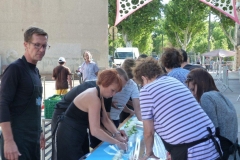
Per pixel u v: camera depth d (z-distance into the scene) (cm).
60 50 2306
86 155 343
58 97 559
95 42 2314
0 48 2295
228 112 302
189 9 4278
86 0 2295
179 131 274
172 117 277
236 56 3619
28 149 332
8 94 313
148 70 302
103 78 334
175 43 4778
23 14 2291
